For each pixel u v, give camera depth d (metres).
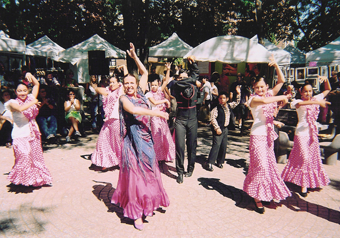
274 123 4.14
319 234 3.31
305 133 4.50
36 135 4.48
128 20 12.10
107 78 9.12
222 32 18.95
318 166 4.50
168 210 3.87
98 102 8.88
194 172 5.50
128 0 11.98
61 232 3.27
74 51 11.89
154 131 5.70
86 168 5.59
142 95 3.59
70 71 9.47
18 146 4.29
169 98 6.59
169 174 5.37
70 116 7.72
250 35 18.88
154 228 3.40
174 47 11.86
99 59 7.16
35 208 3.86
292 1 17.98
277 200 3.92
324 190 4.70
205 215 3.75
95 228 3.37
